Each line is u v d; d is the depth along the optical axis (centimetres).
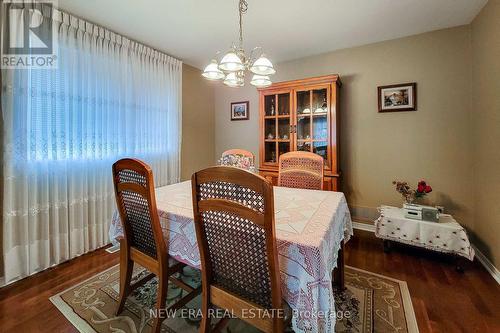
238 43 264
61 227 205
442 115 238
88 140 221
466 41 225
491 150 189
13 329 132
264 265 89
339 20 217
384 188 269
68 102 204
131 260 141
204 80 365
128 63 251
